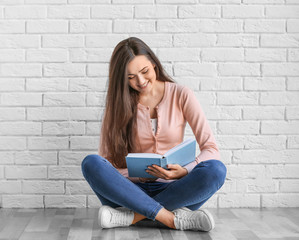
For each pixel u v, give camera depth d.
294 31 2.47
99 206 2.49
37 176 2.47
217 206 2.49
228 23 2.46
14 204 2.47
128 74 2.02
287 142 2.49
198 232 1.98
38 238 1.89
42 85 2.46
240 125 2.47
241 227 2.07
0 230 2.01
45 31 2.44
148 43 2.44
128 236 1.92
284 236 1.92
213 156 2.05
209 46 2.46
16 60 2.45
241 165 2.48
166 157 1.84
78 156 2.48
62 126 2.47
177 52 2.45
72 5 2.44
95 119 2.47
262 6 2.46
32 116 2.46
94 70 2.46
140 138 2.12
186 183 1.95
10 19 2.44
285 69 2.47
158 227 2.07
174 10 2.44
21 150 2.47
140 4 2.44
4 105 2.46
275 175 2.49
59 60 2.45
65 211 2.40
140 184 2.11
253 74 2.47
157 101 2.16
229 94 2.47
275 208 2.47
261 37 2.46
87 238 1.88
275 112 2.48
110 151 2.15
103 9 2.44
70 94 2.46
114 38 2.45
